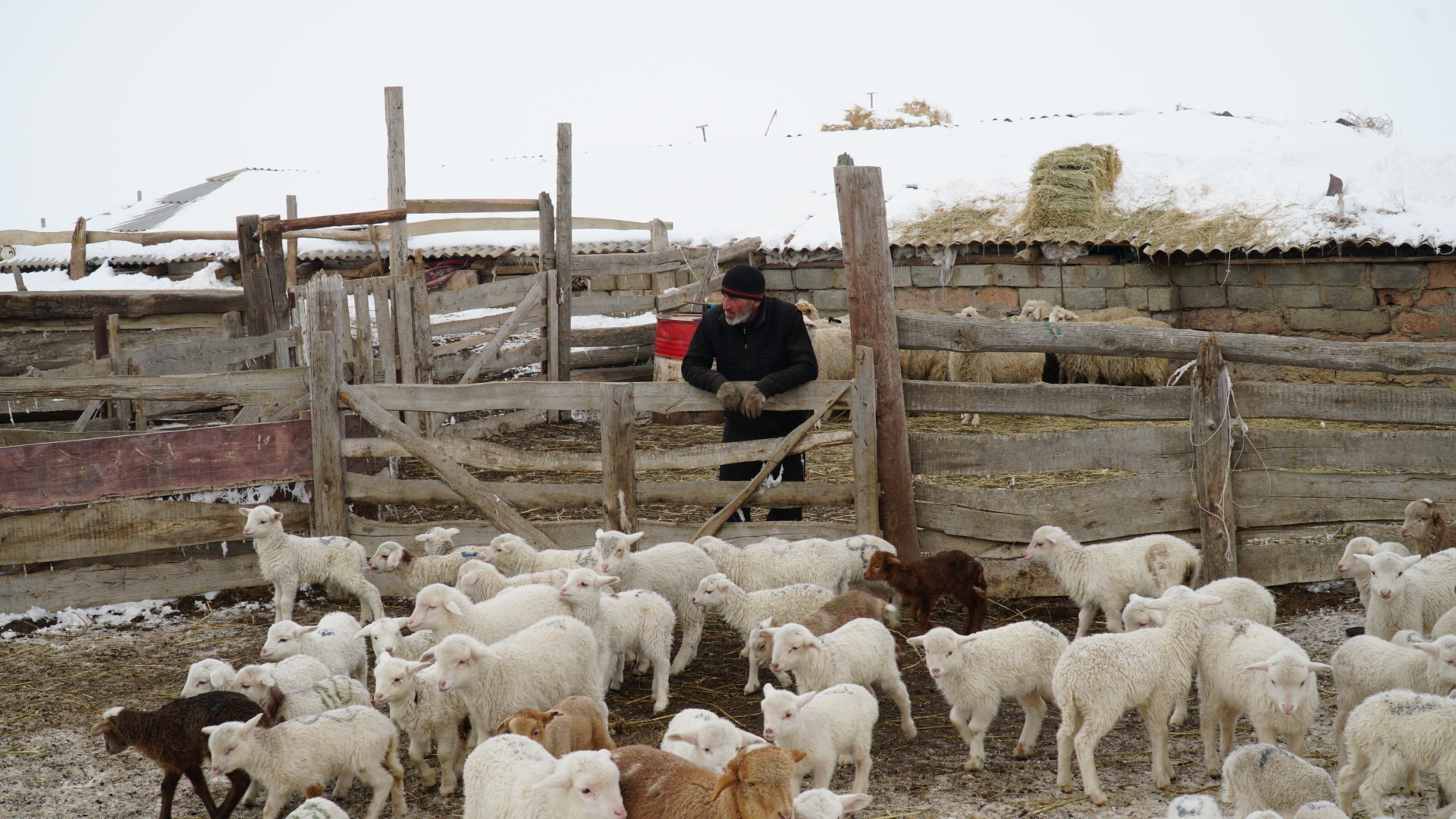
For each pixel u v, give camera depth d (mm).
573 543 8281
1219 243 14484
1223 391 7594
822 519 8961
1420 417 7711
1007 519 7762
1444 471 7781
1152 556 6844
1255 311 14508
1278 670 4797
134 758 5711
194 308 12602
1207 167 17156
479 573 6730
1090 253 15477
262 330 11062
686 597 7023
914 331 7816
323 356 8414
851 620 6141
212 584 8297
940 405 7867
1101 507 7746
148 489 8031
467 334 16297
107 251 23750
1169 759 5523
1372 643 5359
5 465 7566
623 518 8086
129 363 10094
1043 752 5703
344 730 4855
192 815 5102
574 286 19000
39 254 25188
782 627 5531
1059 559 7000
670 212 20641
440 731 5328
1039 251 15812
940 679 5395
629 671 7047
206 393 8586
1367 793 4684
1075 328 7703
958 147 21281
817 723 4906
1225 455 7629
